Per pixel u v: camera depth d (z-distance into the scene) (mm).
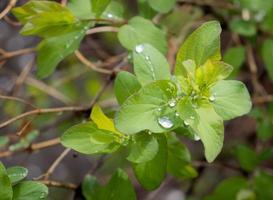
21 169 429
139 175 432
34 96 658
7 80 692
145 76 423
